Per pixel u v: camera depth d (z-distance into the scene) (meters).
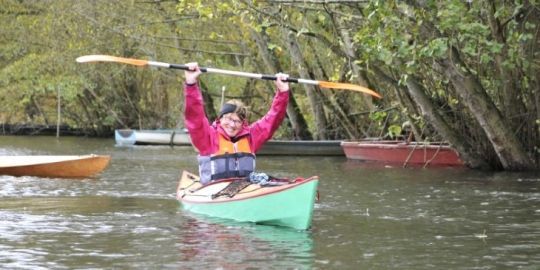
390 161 29.95
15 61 50.94
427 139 28.92
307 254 12.11
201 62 42.78
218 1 24.62
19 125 57.66
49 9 44.94
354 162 30.52
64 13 43.16
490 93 26.14
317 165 29.03
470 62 24.91
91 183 21.94
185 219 15.17
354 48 25.47
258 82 43.62
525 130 25.98
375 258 11.88
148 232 13.80
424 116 26.41
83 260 11.64
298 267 11.26
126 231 13.89
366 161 30.92
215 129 15.98
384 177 23.95
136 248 12.48
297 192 14.04
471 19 20.92
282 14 26.34
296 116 39.72
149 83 52.38
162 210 16.41
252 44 39.03
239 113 15.77
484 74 25.27
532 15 22.84
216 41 38.38
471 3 21.52
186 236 13.45
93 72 49.75
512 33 21.08
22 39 48.91
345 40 25.73
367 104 35.03
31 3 46.50
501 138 24.72
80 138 52.97
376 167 27.94
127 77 51.62
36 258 11.77
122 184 21.67
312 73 37.16
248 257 11.86
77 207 16.86
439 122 26.28
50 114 61.12
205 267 11.23
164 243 12.84
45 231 13.85
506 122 25.64
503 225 14.81
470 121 26.66
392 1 20.19
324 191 20.20
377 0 20.09
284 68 38.94
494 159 26.69
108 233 13.70
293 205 14.09
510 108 25.69
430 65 23.52
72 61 46.97
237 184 15.32
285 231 13.98
